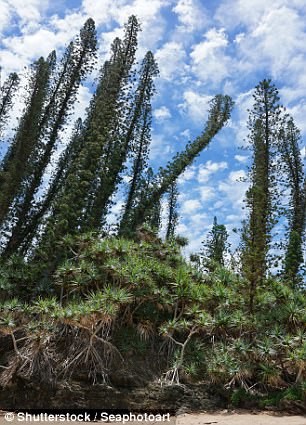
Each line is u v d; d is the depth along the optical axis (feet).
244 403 44.52
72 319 45.62
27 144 80.59
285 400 43.55
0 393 43.83
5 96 97.09
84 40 94.17
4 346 49.98
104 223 79.61
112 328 50.39
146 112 93.04
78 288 53.52
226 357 47.03
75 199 67.36
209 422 38.68
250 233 56.75
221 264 73.77
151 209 90.22
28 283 59.77
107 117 77.51
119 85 81.87
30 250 82.84
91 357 46.37
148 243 65.87
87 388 44.39
